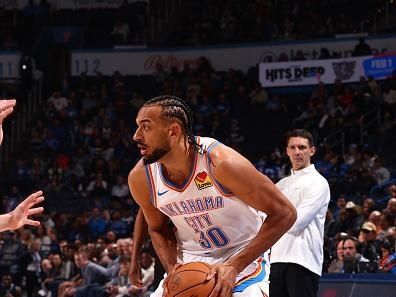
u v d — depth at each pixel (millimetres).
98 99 28828
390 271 10234
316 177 8039
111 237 18406
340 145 23359
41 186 24797
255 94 27422
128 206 22406
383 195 18844
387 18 29109
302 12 30234
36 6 32531
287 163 21109
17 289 17891
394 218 13414
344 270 10672
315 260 7910
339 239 11422
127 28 31734
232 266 5312
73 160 25641
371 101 24156
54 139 26922
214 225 5777
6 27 32094
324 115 24125
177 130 5457
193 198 5625
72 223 21719
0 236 19688
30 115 28875
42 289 18094
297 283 7828
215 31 30844
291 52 29109
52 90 30578
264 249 5426
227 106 26969
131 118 27766
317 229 7980
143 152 5520
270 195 5422
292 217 5512
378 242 11898
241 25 30469
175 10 32531
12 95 29859
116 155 25797
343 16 29406
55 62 31391
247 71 29812
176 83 28766
